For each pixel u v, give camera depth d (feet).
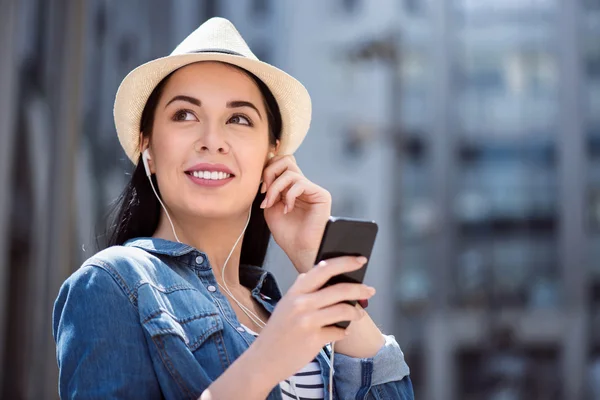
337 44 92.94
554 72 98.43
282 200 7.02
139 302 5.66
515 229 97.19
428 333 94.22
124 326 5.59
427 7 99.66
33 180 38.96
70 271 31.91
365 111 90.84
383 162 90.79
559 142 97.60
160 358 5.55
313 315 5.12
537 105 98.37
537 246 96.53
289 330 5.11
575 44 98.17
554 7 98.94
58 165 31.91
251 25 94.07
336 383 6.62
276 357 5.11
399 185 81.76
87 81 52.03
